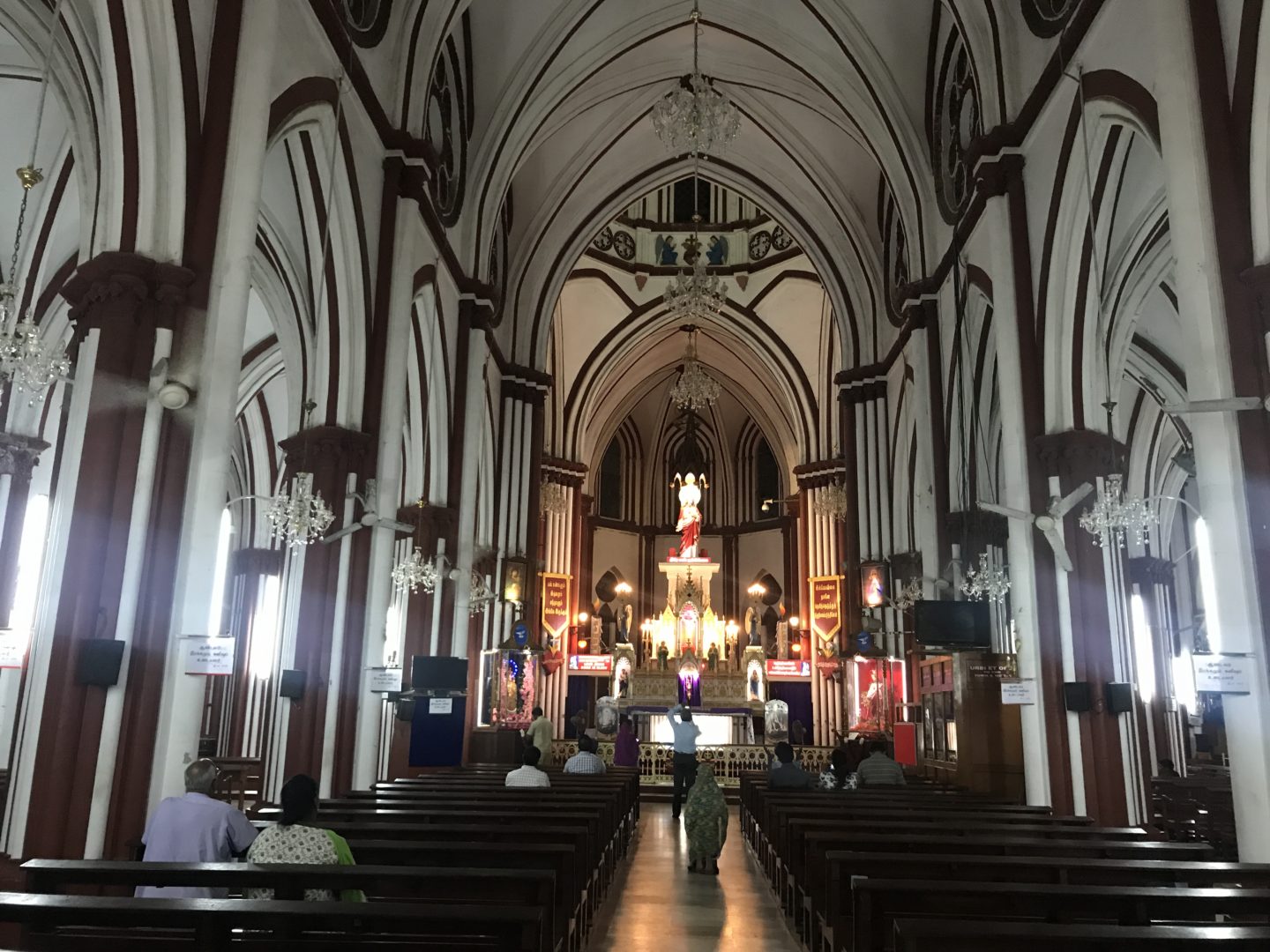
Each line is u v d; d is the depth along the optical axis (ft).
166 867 13.78
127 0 25.44
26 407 47.83
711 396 90.58
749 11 58.54
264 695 71.10
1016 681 37.29
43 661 23.41
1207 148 25.82
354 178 39.55
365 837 20.99
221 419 25.90
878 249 73.77
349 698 38.83
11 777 24.07
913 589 60.70
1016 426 40.06
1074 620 37.17
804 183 74.38
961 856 17.38
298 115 33.88
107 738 22.93
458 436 56.75
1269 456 23.73
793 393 101.96
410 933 12.27
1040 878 17.20
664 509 128.67
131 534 24.16
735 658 110.52
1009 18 43.39
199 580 24.95
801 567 99.91
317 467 39.68
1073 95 36.32
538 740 57.16
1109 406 36.78
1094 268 37.01
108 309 25.20
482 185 58.75
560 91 60.70
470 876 13.97
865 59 56.03
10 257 43.83
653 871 34.50
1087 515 35.88
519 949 10.95
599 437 119.03
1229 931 11.02
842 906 17.56
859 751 65.26
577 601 103.14
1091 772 35.81
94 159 31.94
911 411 65.77
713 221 102.12
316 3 34.32
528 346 77.10
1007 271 41.75
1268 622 23.12
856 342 75.41
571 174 74.38
